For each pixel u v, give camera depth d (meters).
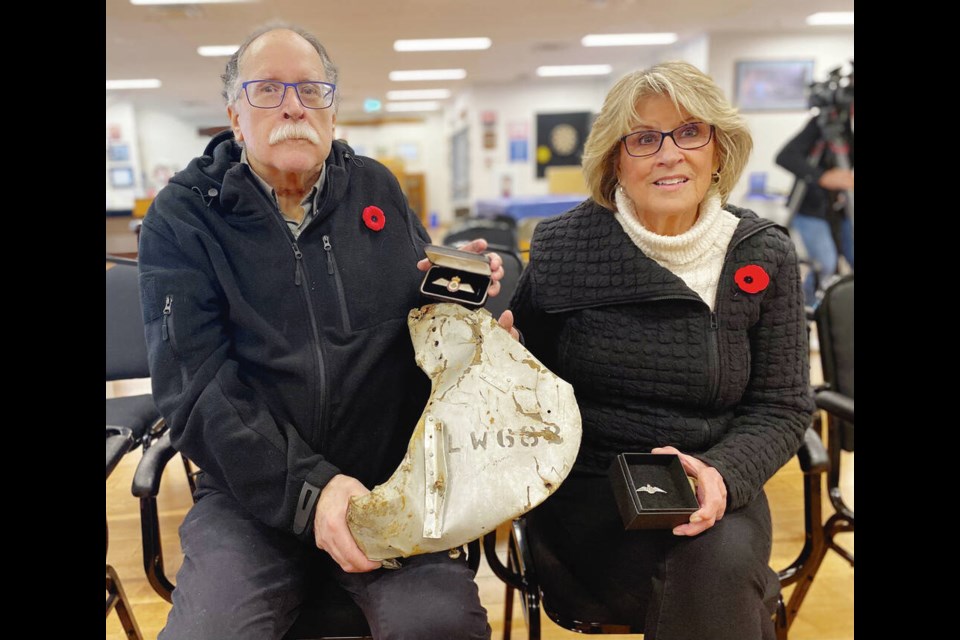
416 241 1.23
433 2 5.03
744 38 6.46
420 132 14.38
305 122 1.06
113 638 1.48
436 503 0.90
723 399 1.08
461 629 0.92
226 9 5.06
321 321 1.09
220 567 0.97
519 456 0.93
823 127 3.73
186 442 1.01
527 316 1.24
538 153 9.70
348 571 0.93
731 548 0.93
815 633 1.48
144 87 8.70
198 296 1.04
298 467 0.97
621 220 1.13
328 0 4.90
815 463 1.14
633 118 1.06
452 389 0.98
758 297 1.07
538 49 7.04
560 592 1.07
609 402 1.15
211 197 1.08
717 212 1.09
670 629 0.92
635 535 1.06
